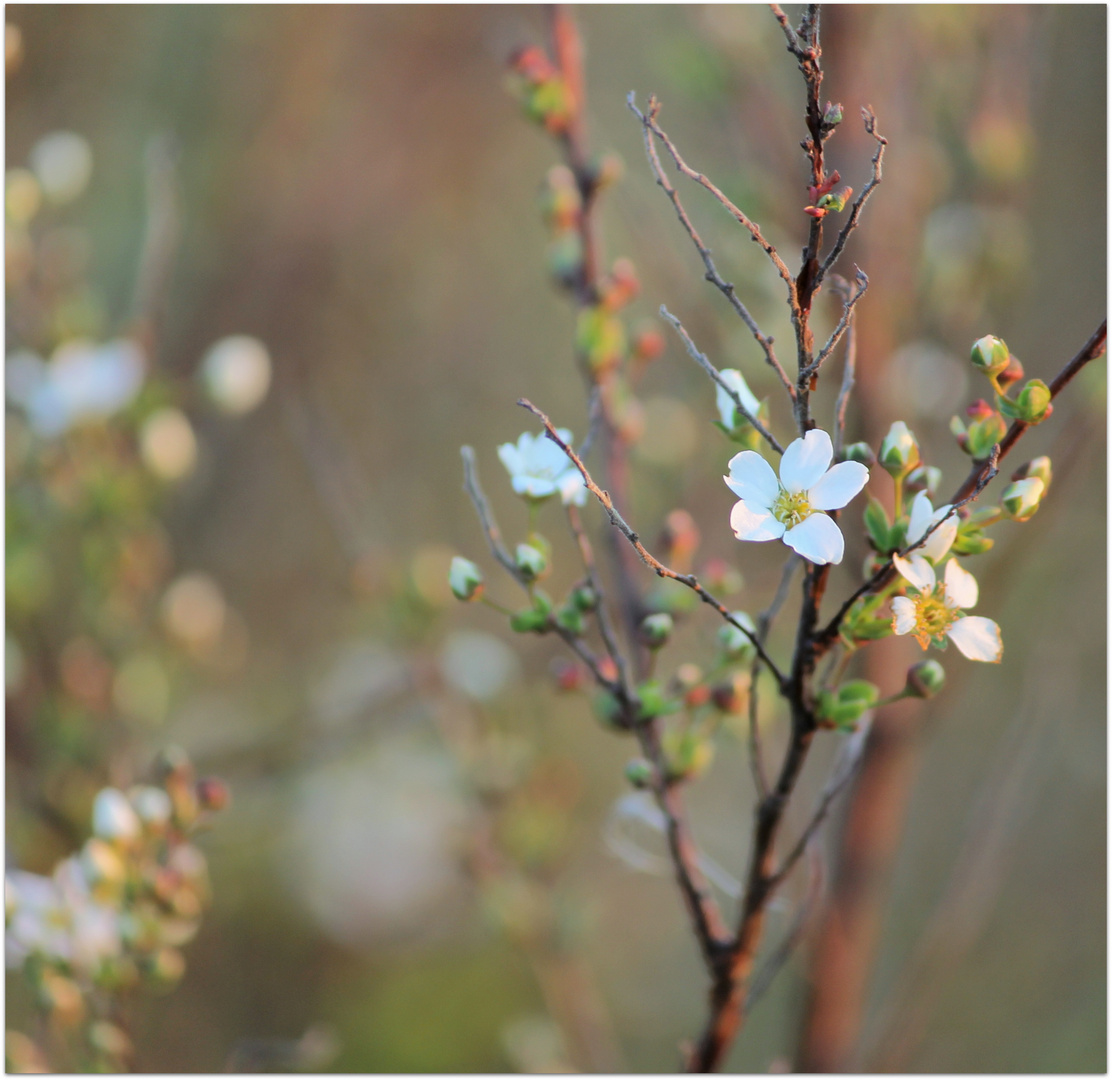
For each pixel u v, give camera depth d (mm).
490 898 405
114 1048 338
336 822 565
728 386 305
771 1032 509
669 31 603
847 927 388
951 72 442
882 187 423
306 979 559
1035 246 608
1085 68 616
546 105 347
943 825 595
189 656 450
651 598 334
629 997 590
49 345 416
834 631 302
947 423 422
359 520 470
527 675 516
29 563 402
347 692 516
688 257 448
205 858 547
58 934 337
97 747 408
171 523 622
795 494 298
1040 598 483
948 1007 568
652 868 336
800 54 295
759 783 312
